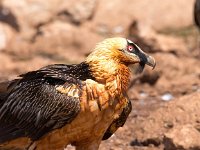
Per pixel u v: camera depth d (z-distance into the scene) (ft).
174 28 88.28
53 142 35.73
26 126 35.81
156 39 76.95
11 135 36.09
